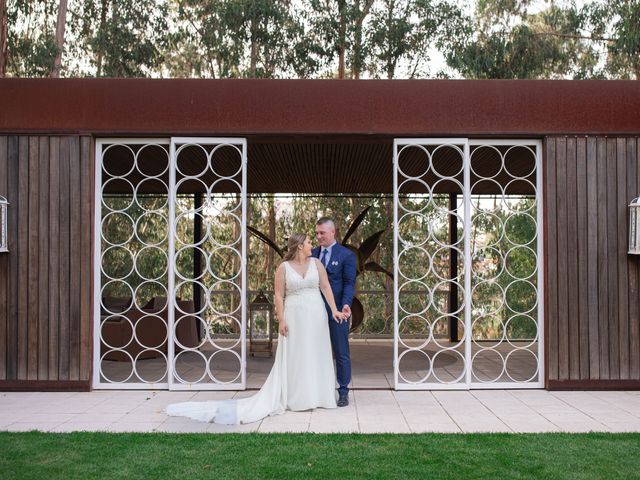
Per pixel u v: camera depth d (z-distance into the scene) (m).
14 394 5.84
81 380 5.95
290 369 5.21
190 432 4.45
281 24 14.34
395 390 6.03
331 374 5.30
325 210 14.37
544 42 15.06
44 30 15.15
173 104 5.98
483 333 13.79
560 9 15.77
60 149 6.00
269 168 8.30
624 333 6.00
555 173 6.03
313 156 7.36
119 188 9.77
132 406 5.32
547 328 6.03
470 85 6.00
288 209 14.48
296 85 5.98
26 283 5.96
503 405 5.36
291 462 3.70
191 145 6.33
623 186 6.04
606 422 4.75
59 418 4.88
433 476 3.46
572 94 6.02
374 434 4.34
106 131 5.97
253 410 4.89
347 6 14.54
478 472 3.53
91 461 3.71
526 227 13.62
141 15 14.94
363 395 5.82
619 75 15.72
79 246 5.98
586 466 3.63
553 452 3.89
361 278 13.70
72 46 15.52
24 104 5.99
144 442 4.13
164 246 13.98
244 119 5.97
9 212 5.98
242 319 6.07
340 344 5.41
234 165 8.07
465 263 6.09
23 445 4.04
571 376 5.97
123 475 3.47
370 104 5.97
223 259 14.63
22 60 14.77
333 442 4.13
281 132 5.96
